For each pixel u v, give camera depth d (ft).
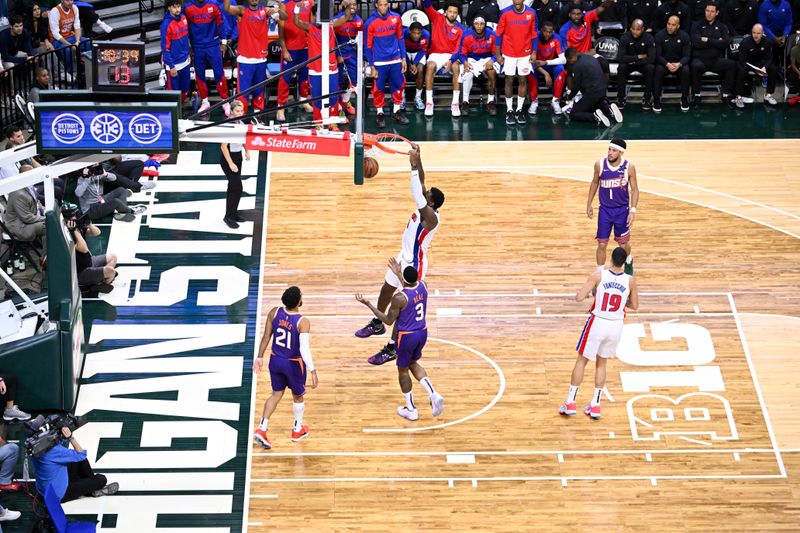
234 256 80.89
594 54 100.73
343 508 61.52
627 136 97.14
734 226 85.05
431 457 64.95
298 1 92.79
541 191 88.63
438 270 79.46
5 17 97.25
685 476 64.03
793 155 94.53
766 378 71.10
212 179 90.27
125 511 61.21
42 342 63.16
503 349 72.95
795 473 64.34
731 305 77.00
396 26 94.73
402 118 98.48
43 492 60.03
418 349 65.26
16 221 75.87
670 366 72.02
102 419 67.26
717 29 101.04
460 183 89.30
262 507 61.52
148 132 57.06
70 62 95.81
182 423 67.10
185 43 95.40
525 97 101.19
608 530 60.49
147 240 82.64
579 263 80.59
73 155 59.52
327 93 60.90
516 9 96.07
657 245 82.79
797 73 101.50
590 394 69.67
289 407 68.39
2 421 65.67
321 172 90.58
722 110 102.17
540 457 65.10
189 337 73.72
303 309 75.77
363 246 81.82
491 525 60.59
